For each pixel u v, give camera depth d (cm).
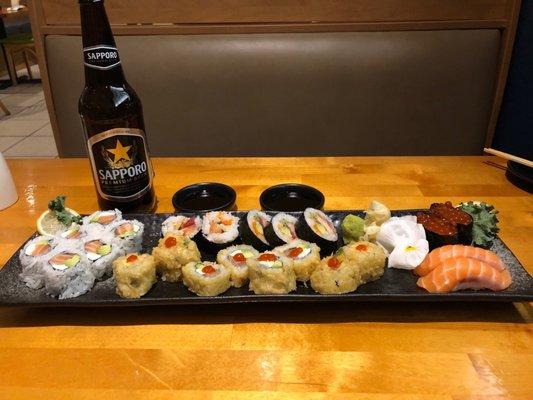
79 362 32
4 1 230
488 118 82
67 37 76
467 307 36
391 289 37
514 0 73
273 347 33
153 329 35
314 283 37
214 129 81
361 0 74
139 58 76
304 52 76
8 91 217
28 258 38
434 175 59
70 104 79
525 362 31
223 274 37
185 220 46
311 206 50
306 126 80
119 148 45
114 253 40
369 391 29
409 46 76
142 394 29
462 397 28
